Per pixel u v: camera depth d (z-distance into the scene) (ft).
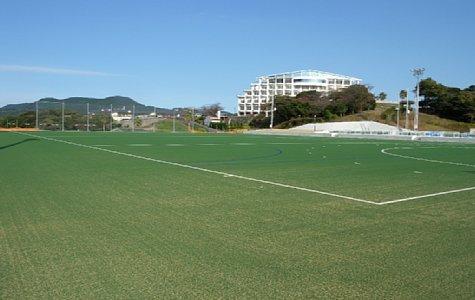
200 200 28.27
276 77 511.81
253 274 15.15
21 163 47.11
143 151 69.05
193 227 21.29
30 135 117.08
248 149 80.48
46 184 33.14
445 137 153.28
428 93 310.65
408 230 21.76
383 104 381.19
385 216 24.85
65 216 22.88
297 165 52.60
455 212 26.32
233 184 35.55
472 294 13.85
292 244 18.88
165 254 17.03
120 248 17.65
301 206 27.12
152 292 13.41
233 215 24.13
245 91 520.42
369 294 13.67
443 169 51.93
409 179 41.60
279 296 13.37
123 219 22.53
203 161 54.70
